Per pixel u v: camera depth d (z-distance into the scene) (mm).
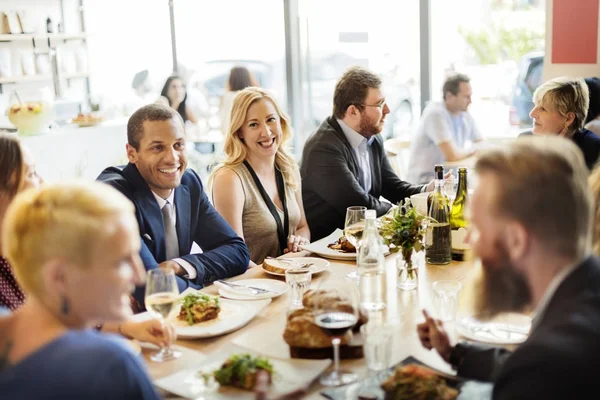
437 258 2461
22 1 6051
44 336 1079
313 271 2332
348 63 5934
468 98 4730
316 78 6102
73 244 1071
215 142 6125
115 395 1029
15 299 1814
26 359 1039
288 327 1654
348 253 2568
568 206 1180
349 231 2389
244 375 1465
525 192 1188
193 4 6250
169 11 6324
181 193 2615
